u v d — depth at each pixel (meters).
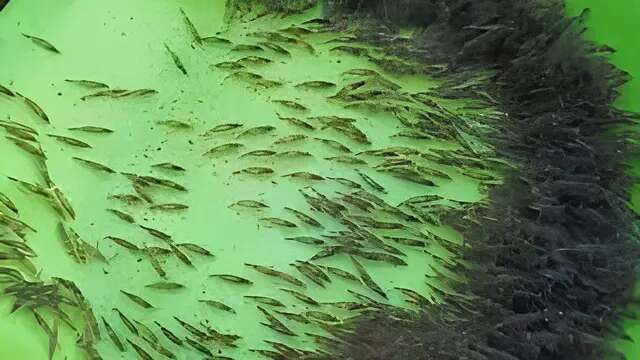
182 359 0.73
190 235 0.77
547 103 0.78
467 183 0.78
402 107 0.80
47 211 0.77
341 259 0.76
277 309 0.75
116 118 0.80
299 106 0.80
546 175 0.76
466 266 0.74
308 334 0.73
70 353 0.73
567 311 0.72
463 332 0.71
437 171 0.78
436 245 0.76
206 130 0.80
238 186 0.78
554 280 0.73
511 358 0.70
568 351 0.72
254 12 0.82
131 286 0.75
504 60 0.80
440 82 0.80
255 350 0.74
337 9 0.82
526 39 0.79
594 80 0.78
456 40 0.80
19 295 0.74
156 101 0.80
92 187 0.78
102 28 0.82
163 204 0.77
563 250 0.73
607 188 0.76
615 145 0.77
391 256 0.75
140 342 0.74
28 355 0.73
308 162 0.79
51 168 0.78
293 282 0.75
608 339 0.73
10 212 0.76
